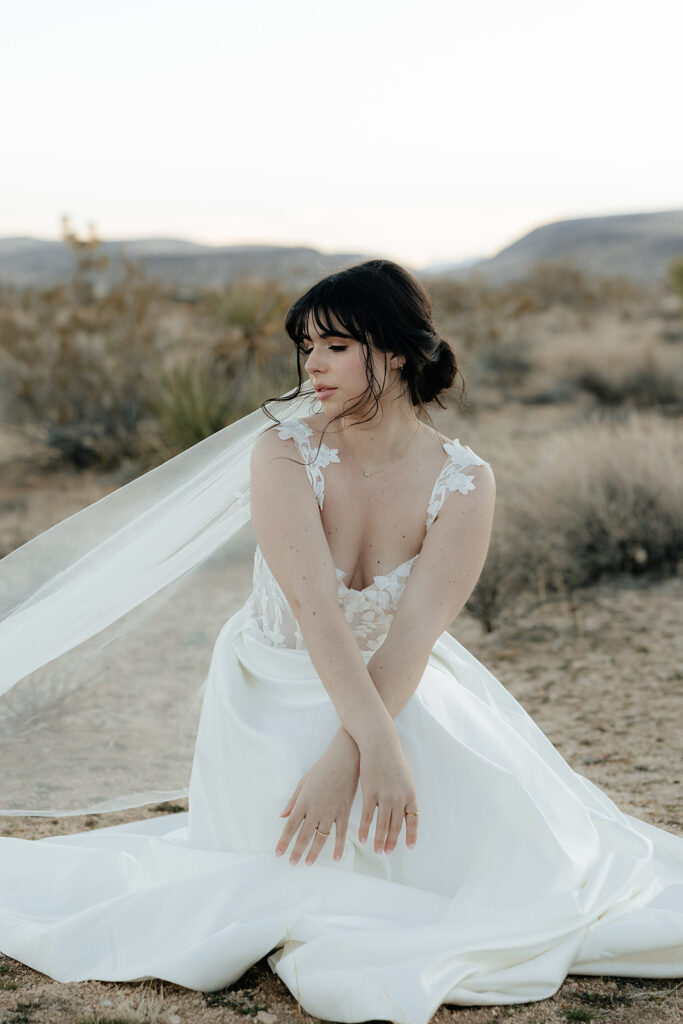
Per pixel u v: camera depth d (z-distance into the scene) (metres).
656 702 4.70
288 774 2.32
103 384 11.32
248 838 2.40
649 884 2.66
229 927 2.23
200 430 9.34
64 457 11.03
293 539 2.31
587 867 2.50
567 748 4.18
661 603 6.40
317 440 2.42
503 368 17.06
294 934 2.22
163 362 12.07
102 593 2.84
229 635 2.67
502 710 2.93
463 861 2.37
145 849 2.59
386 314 2.23
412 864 2.38
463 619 6.24
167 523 2.82
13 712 3.68
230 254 92.19
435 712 2.45
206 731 2.55
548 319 28.30
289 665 2.48
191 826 2.61
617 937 2.37
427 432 2.50
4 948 2.49
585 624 6.02
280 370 10.40
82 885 2.76
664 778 3.80
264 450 2.40
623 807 3.51
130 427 10.99
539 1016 2.20
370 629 2.46
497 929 2.26
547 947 2.31
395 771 2.18
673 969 2.39
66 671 3.83
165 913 2.37
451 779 2.36
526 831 2.38
